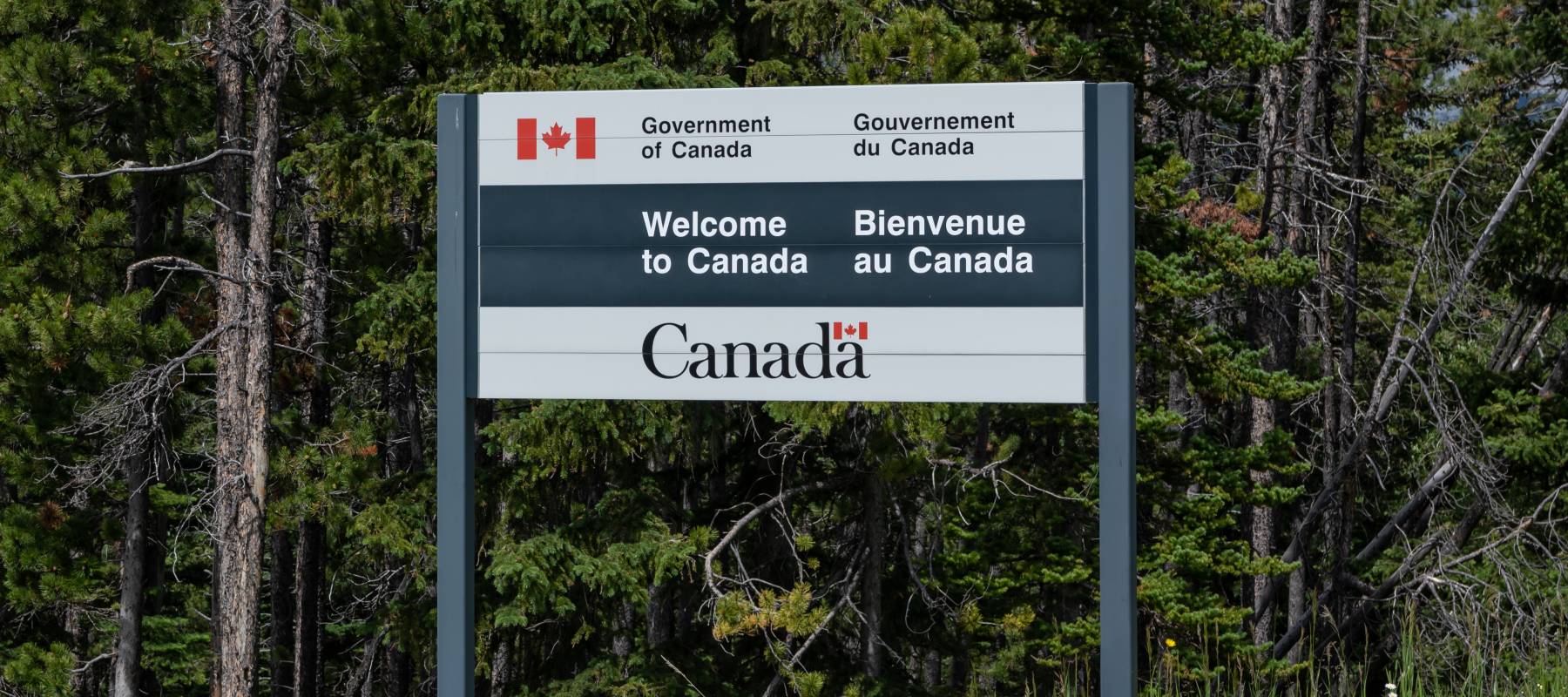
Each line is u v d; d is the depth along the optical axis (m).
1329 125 21.77
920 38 12.60
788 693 15.52
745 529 15.69
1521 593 16.66
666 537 14.61
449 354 7.33
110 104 17.48
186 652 24.16
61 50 16.81
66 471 19.00
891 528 16.66
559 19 14.70
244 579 15.70
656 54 15.18
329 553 25.75
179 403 18.73
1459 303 19.34
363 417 20.20
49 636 20.19
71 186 16.59
